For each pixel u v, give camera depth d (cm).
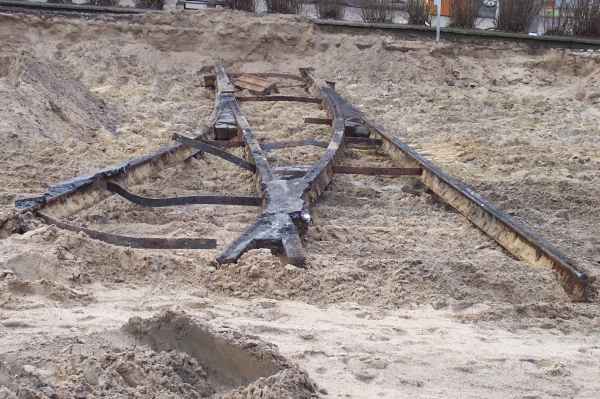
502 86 1741
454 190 835
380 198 890
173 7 2127
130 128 1187
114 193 765
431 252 693
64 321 461
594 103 1583
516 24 2041
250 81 1587
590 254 738
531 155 1119
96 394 337
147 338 406
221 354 391
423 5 2064
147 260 598
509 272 634
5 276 521
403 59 1788
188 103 1426
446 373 430
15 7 1828
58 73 1326
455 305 575
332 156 928
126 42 1756
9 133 989
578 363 462
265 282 575
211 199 750
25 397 323
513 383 422
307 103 1476
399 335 498
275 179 803
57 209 691
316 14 2130
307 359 432
